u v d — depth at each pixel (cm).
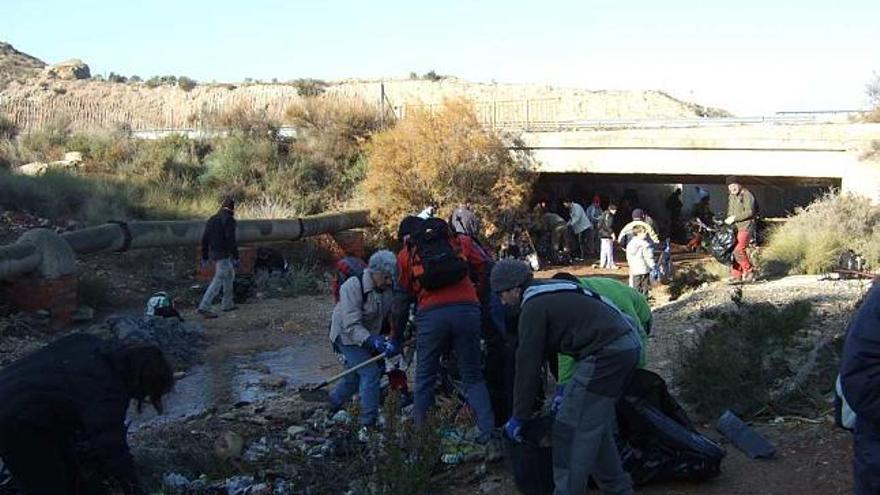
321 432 760
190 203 2325
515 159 2545
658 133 2333
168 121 4159
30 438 434
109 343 456
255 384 1077
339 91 5688
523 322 497
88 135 2711
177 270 1864
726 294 1335
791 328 810
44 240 1438
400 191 2367
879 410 403
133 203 2183
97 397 438
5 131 2883
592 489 573
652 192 3294
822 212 1786
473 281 703
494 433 642
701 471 565
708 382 708
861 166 2006
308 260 2120
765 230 2170
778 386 719
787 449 618
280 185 2502
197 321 1493
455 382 738
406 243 685
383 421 741
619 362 484
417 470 581
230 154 2562
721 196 3381
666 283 1836
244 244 1869
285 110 2873
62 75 6038
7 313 1414
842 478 556
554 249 2498
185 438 738
